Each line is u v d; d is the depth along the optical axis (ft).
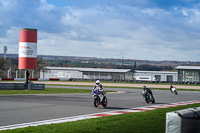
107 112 76.69
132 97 140.26
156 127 50.29
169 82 409.28
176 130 33.53
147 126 51.31
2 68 535.19
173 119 33.65
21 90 178.70
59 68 558.15
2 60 534.78
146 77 507.71
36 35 192.34
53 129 47.85
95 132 45.21
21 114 69.36
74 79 471.62
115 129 47.91
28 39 188.85
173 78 529.04
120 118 62.34
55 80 452.76
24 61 188.85
